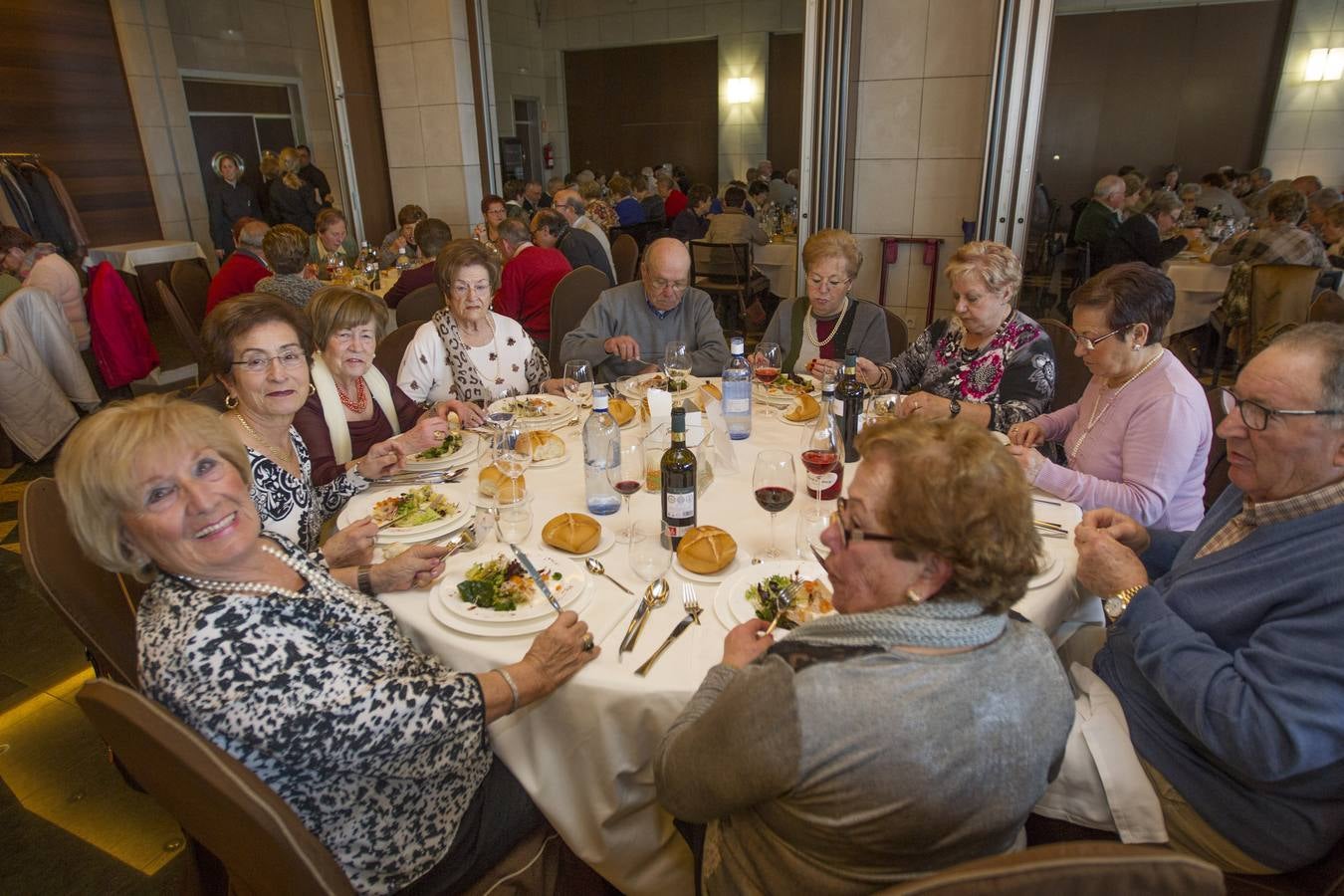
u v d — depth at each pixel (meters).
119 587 1.48
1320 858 1.08
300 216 7.33
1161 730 1.22
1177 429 1.65
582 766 1.21
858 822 0.76
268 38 8.48
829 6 4.52
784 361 2.94
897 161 4.84
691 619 1.27
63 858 1.74
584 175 8.09
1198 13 9.39
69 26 6.88
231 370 1.64
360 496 1.78
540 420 2.18
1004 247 2.26
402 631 1.32
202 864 1.31
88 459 0.95
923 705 0.74
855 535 0.83
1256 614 1.12
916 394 2.25
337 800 1.07
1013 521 0.77
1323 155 9.37
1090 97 10.10
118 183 7.43
